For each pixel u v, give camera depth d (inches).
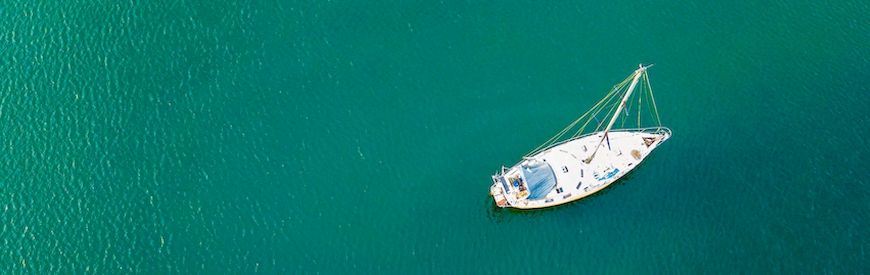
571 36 4092.0
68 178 3663.9
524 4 4173.2
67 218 3575.3
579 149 3693.4
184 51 4018.2
